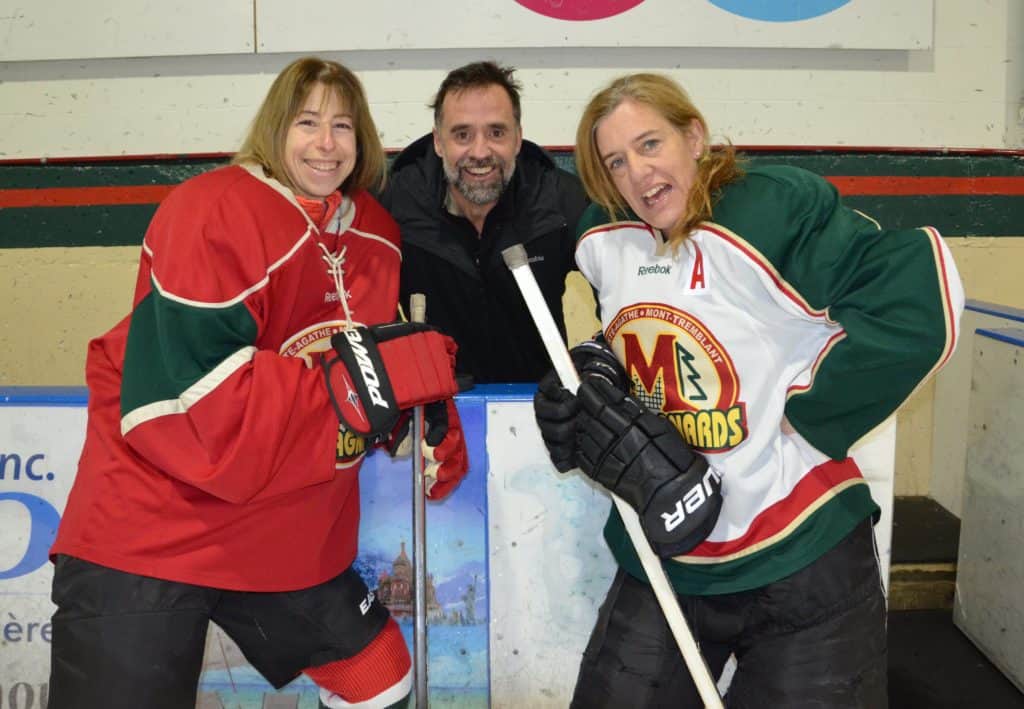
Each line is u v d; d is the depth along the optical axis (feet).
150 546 5.26
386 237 6.25
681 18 11.88
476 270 8.16
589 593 7.25
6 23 12.09
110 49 12.12
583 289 12.26
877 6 11.91
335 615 6.05
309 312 5.75
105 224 12.75
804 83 12.41
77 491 5.53
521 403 7.01
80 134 12.64
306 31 11.98
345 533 6.23
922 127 12.55
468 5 11.87
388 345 5.53
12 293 13.03
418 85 12.38
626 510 5.49
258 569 5.57
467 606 7.32
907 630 10.02
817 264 4.81
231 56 12.39
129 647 5.18
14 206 12.75
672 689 5.55
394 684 6.28
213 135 12.60
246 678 7.46
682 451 5.19
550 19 11.88
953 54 12.39
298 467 5.30
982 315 10.46
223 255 5.12
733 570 5.32
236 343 5.11
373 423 5.39
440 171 7.96
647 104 5.09
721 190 5.14
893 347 4.68
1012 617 8.79
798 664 5.20
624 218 5.64
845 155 12.24
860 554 5.36
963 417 11.39
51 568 7.25
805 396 5.08
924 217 12.41
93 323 13.09
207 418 4.95
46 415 7.07
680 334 5.23
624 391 5.74
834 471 5.48
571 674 7.38
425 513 6.61
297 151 5.49
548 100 12.42
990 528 9.22
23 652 7.39
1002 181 12.32
